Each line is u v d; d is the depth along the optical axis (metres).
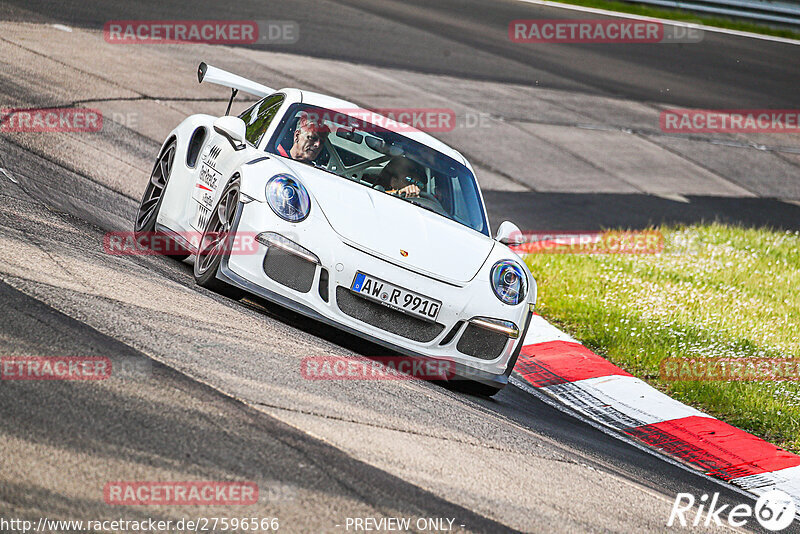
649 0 100.12
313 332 19.91
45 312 14.98
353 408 15.02
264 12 66.44
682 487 18.27
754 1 102.69
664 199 53.28
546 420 20.84
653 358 27.73
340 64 59.41
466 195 23.36
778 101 79.12
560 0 97.00
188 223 22.75
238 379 14.49
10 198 22.30
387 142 23.47
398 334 19.25
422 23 76.94
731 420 24.47
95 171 30.03
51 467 10.35
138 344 14.73
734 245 45.22
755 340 30.70
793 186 62.59
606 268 36.75
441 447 14.71
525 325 20.75
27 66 40.41
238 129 22.06
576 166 54.59
